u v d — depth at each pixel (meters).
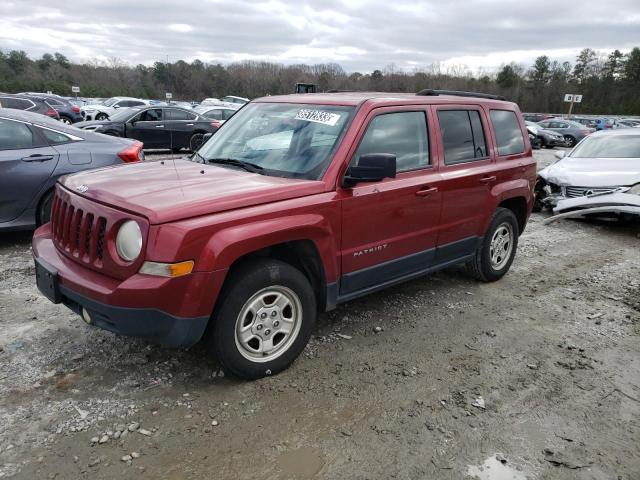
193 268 2.96
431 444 2.98
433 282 5.61
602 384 3.71
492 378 3.72
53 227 3.66
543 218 9.41
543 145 30.44
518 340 4.33
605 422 3.27
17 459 2.71
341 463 2.80
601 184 8.67
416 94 5.02
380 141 4.04
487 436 3.08
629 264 6.62
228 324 3.22
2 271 5.32
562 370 3.88
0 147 5.94
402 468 2.78
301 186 3.51
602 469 2.85
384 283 4.29
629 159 9.34
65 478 2.60
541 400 3.47
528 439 3.07
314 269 3.74
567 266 6.45
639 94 87.12
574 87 90.56
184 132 16.92
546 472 2.81
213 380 3.48
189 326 3.03
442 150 4.58
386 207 4.01
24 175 5.95
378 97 4.27
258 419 3.12
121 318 2.95
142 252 2.90
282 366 3.58
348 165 3.75
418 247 4.45
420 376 3.69
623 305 5.22
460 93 5.54
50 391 3.28
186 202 3.04
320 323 4.46
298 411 3.21
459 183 4.67
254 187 3.38
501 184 5.28
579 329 4.61
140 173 3.77
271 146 4.06
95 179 3.61
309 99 4.37
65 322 4.21
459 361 3.93
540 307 5.07
